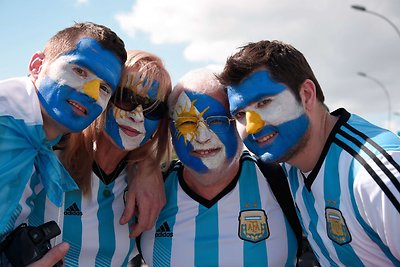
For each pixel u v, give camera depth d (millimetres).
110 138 2736
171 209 2912
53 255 2102
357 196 2162
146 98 2705
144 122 2721
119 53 2434
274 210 2830
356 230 2230
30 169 2281
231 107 2471
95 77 2316
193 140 2750
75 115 2289
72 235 2697
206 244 2809
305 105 2400
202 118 2758
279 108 2359
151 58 2773
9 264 2129
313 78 2443
